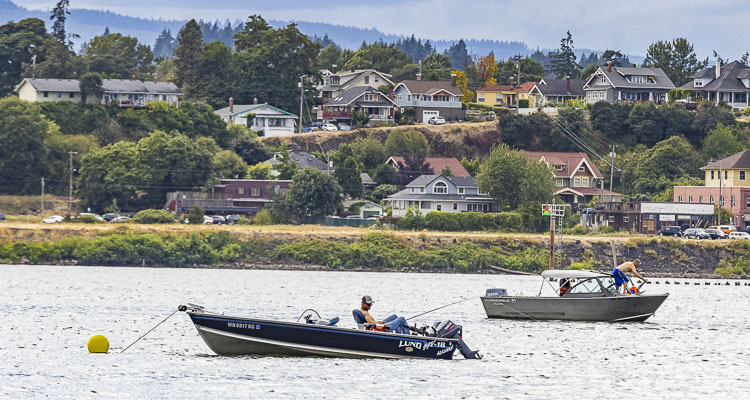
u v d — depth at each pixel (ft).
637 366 579.48
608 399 488.44
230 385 497.05
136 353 593.83
